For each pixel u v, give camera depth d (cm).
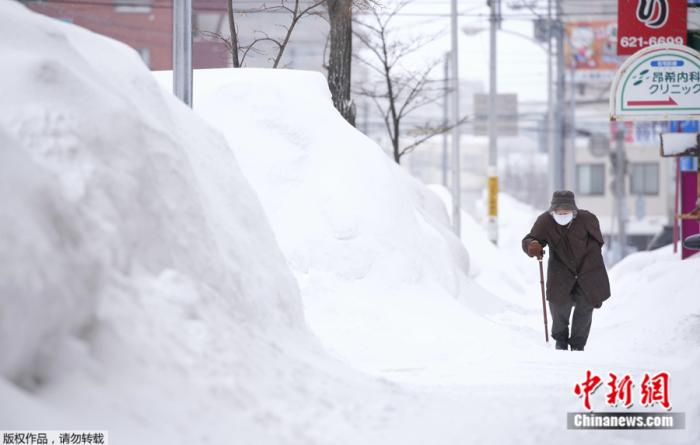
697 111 3856
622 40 4288
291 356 1712
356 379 1798
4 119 1373
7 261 1054
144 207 1487
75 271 1174
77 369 1168
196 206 1658
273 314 1872
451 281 3744
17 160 1156
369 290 3247
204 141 2125
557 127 13362
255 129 3591
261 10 4966
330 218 3397
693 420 1535
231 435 1248
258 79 3753
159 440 1148
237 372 1430
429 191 5438
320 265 3291
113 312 1282
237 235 1933
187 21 2748
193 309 1448
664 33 4269
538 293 7169
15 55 1466
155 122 1700
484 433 1478
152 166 1565
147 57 12825
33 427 1020
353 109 4775
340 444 1349
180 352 1355
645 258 6925
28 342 1083
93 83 1528
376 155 3669
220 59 10256
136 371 1251
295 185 3484
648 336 3266
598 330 3906
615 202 16388
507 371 2383
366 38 6956
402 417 1549
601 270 3006
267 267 1988
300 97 3719
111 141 1460
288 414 1408
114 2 12612
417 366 2492
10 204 1099
